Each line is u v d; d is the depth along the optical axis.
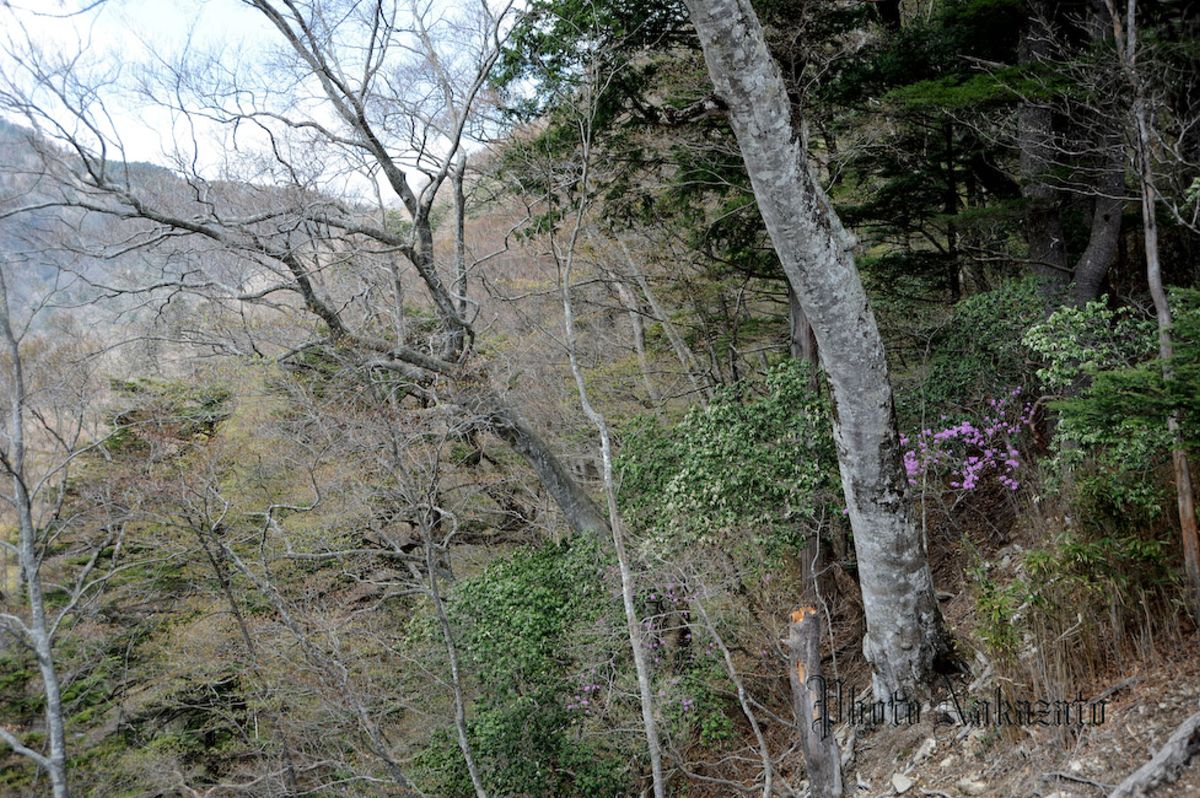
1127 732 4.05
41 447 11.03
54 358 9.17
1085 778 4.00
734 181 8.48
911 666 5.63
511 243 14.16
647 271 12.12
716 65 4.54
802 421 7.03
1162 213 7.93
